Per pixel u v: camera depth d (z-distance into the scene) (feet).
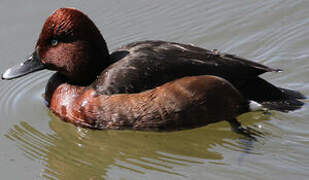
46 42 32.07
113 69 30.42
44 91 37.06
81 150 31.37
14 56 39.42
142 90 29.66
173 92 29.07
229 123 30.50
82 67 31.81
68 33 31.45
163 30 42.45
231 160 28.81
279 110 29.91
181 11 44.47
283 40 39.86
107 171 29.09
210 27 42.32
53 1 45.19
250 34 41.19
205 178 27.48
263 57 38.81
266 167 27.86
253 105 29.73
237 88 29.89
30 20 42.88
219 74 29.68
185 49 30.83
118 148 31.35
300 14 42.04
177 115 29.32
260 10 43.14
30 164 30.22
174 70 29.58
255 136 30.42
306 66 36.99
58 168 29.81
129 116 29.78
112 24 43.52
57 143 31.94
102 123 30.55
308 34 39.83
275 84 35.68
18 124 33.81
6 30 42.01
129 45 32.53
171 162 29.35
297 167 27.71
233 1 44.65
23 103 36.01
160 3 45.16
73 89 32.19
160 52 30.42
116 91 29.96
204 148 30.55
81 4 45.14
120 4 45.19
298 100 31.48
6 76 32.55
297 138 29.99
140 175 28.27
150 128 29.96
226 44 40.68
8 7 44.50
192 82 29.09
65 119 32.22
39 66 32.73
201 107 29.27
